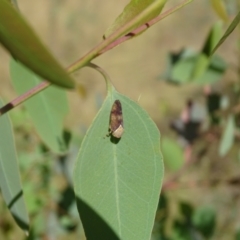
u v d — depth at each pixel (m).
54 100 0.36
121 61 1.65
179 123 0.56
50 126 0.36
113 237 0.25
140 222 0.25
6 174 0.30
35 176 0.53
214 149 0.60
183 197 0.73
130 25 0.23
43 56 0.18
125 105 0.26
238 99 0.54
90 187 0.25
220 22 0.39
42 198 0.51
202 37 1.68
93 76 1.54
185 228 0.51
